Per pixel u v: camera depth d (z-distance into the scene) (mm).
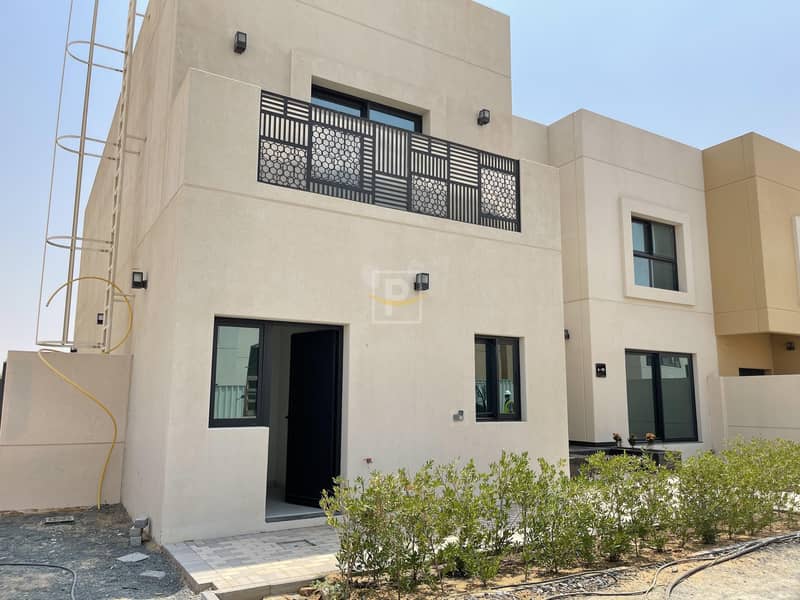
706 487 5516
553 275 8406
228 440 5480
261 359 5902
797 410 11258
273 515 5938
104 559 4855
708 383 12695
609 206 11703
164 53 7352
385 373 6582
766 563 4836
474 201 7809
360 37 8352
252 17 7441
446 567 4055
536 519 4484
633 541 5223
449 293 7262
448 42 9305
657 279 12500
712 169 13492
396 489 4035
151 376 6094
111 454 7273
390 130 7188
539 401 7910
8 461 6758
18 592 4023
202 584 4027
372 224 6723
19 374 6938
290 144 6375
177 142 5922
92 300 12461
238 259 5730
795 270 13039
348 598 3746
